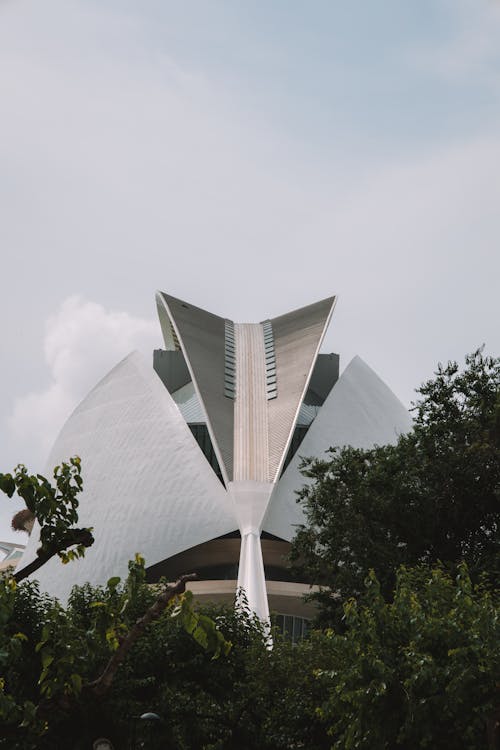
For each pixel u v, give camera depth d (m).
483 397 34.69
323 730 24.14
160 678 26.72
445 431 34.41
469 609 19.39
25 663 23.41
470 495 33.91
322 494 34.97
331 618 34.31
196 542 43.81
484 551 33.34
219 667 26.97
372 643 19.86
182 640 27.06
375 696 18.91
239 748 25.33
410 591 20.62
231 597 41.94
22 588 28.80
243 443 46.41
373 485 34.06
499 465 33.56
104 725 21.91
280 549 45.59
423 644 19.22
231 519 43.78
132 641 14.59
